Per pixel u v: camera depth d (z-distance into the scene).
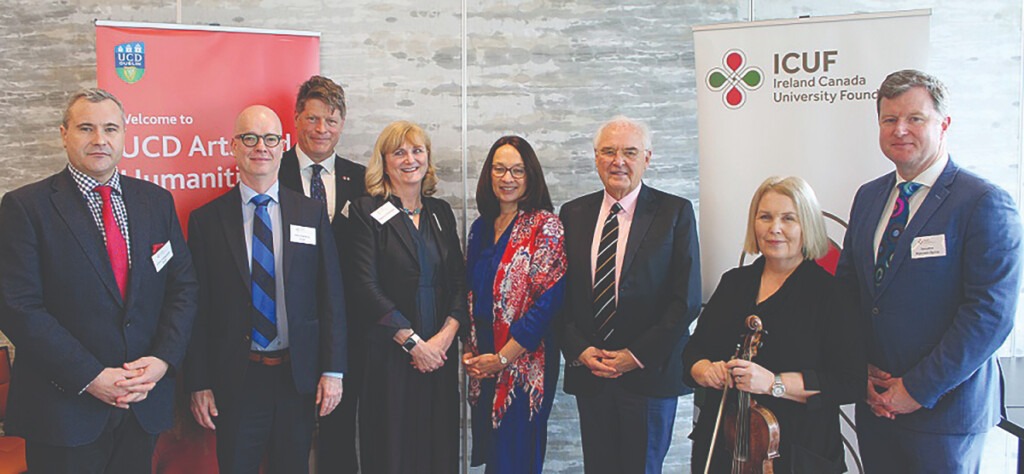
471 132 3.86
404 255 3.12
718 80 3.49
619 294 3.04
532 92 3.85
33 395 2.63
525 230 3.15
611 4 3.83
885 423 2.66
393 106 3.83
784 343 2.40
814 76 3.40
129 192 2.77
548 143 3.87
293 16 3.76
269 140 2.97
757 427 2.33
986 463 4.01
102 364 2.63
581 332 3.11
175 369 2.81
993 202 2.43
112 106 2.68
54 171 3.72
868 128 3.36
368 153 3.83
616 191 3.15
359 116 3.82
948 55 3.83
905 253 2.55
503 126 3.86
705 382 2.48
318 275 3.10
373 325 3.09
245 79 3.51
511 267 3.12
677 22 3.84
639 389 3.02
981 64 3.83
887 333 2.59
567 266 3.16
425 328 3.12
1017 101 3.84
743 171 3.49
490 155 3.24
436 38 3.82
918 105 2.53
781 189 2.47
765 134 3.46
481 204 3.29
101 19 3.65
